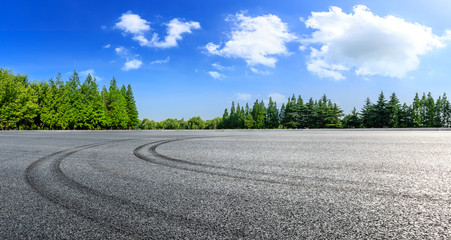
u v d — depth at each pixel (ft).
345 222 6.59
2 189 10.10
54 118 136.46
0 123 122.83
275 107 248.32
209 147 23.90
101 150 22.70
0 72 131.44
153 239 5.81
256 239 5.74
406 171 12.50
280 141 29.99
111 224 6.65
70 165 15.30
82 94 147.54
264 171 12.81
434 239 5.63
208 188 9.87
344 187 9.76
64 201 8.53
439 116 174.40
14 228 6.52
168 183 10.70
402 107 156.56
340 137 36.81
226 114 267.80
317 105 202.69
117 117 167.53
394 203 7.94
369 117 153.17
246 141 30.30
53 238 5.95
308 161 15.57
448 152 19.35
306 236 5.85
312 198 8.53
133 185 10.43
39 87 142.41
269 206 7.84
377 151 20.11
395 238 5.69
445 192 8.96
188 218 6.98
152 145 26.61
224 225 6.51
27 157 18.94
